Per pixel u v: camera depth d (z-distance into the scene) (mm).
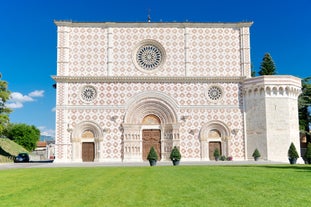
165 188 19609
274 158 53594
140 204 15289
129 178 24922
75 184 22188
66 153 55156
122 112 56500
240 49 59094
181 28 59188
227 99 57438
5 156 71562
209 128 57031
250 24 59219
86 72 57344
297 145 55219
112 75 57406
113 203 15688
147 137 56969
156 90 57250
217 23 59156
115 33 58500
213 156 56656
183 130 56656
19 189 20453
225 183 21172
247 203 14969
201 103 57250
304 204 14594
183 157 56062
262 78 54844
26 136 126312
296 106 56375
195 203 15195
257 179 22938
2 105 66438
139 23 58656
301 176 24609
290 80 54969
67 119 55812
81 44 57812
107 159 55469
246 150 56406
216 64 58719
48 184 22500
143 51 58750
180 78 57281
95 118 56156
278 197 16203
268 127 54094
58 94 56094
